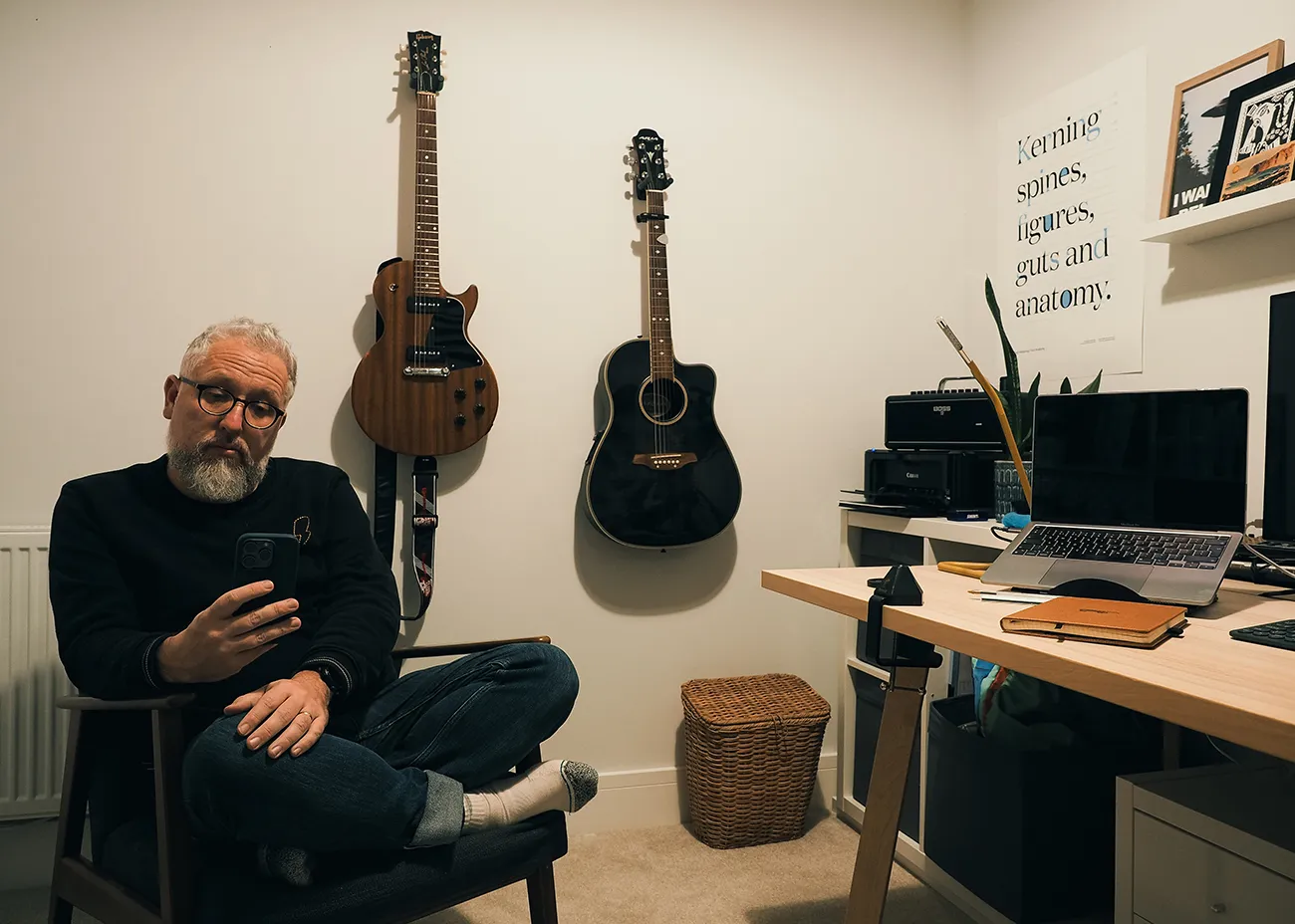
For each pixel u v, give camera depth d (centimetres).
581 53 231
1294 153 168
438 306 210
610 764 232
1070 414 146
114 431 199
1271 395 133
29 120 194
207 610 124
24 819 193
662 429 226
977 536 186
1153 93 205
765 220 247
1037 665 97
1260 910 118
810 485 251
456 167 221
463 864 133
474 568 222
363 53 214
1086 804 172
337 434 212
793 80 250
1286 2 175
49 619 188
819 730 219
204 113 204
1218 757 180
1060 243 232
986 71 260
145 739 143
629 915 184
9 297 193
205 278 204
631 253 234
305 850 123
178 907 117
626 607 234
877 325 258
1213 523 132
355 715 147
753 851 216
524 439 225
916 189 262
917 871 203
